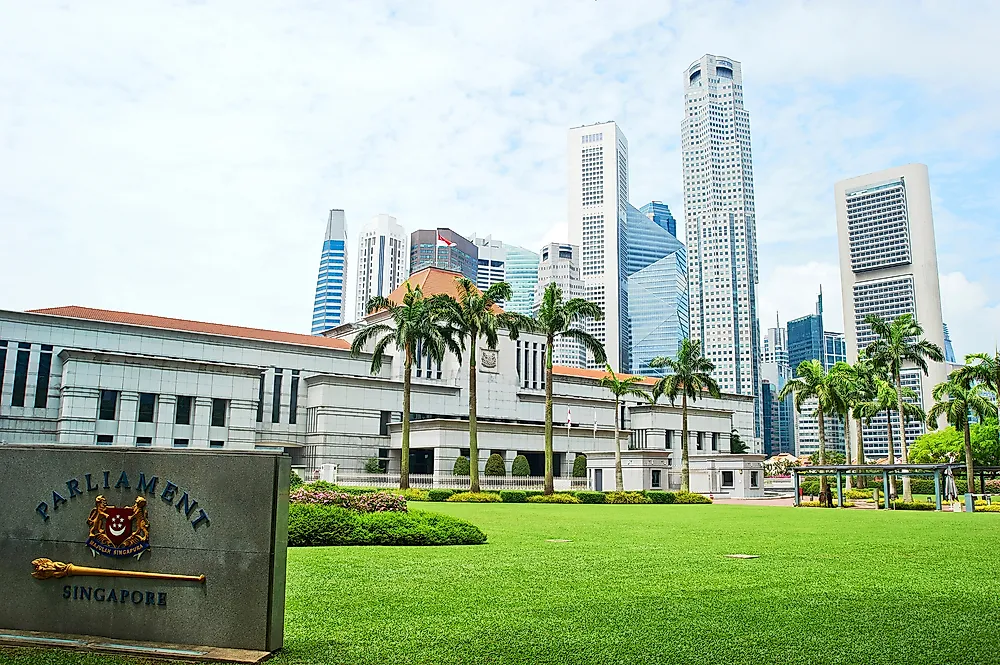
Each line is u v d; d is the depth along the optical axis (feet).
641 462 211.82
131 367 187.01
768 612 32.09
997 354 171.63
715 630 28.71
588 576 42.11
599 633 28.07
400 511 67.31
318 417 217.77
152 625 24.86
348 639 26.73
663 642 26.81
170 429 190.19
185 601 24.79
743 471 236.43
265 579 24.39
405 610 31.94
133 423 185.88
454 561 48.32
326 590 36.73
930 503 155.22
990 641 27.25
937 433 282.97
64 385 178.70
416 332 174.40
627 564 47.62
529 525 84.17
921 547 60.59
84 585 25.48
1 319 180.86
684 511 124.57
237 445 199.31
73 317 190.90
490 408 247.70
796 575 43.21
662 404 292.81
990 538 69.67
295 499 63.67
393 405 229.25
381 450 225.76
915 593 37.19
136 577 25.09
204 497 25.12
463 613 31.42
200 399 195.52
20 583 25.84
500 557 50.88
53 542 25.81
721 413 300.81
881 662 24.50
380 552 53.11
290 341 227.40
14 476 26.32
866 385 237.66
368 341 240.94
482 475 221.87
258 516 24.71
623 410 288.92
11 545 26.04
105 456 25.91
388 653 24.94
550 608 32.60
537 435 237.66
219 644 24.40
